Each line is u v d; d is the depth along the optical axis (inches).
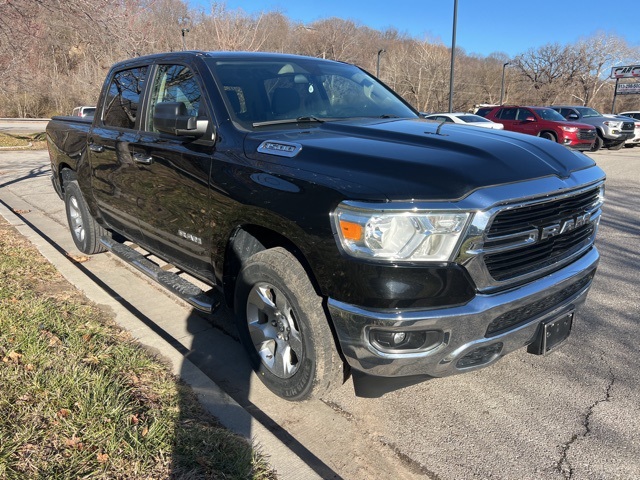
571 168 113.3
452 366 99.4
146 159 152.9
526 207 99.2
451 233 92.0
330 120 141.1
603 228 286.7
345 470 102.0
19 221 256.7
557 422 115.9
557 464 102.8
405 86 2162.9
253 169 115.0
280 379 119.2
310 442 110.2
